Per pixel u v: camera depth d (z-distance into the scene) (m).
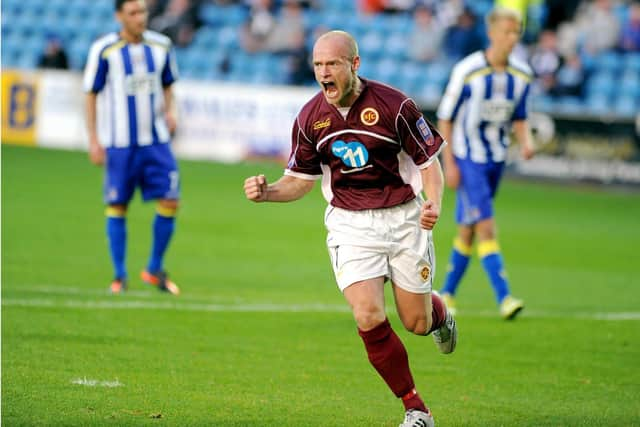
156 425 17.84
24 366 21.75
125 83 32.22
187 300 30.80
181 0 83.12
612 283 37.38
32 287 31.28
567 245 45.94
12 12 91.62
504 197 60.50
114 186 32.12
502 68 30.25
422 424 17.69
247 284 34.34
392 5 82.62
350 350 25.02
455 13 76.75
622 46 74.56
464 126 30.38
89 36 88.69
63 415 18.20
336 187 18.62
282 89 69.19
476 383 22.39
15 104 74.88
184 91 71.88
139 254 39.75
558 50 72.44
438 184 18.05
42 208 48.72
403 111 17.80
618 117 63.66
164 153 32.50
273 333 26.66
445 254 43.47
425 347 26.00
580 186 64.69
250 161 70.12
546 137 65.44
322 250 42.50
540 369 23.84
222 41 83.19
